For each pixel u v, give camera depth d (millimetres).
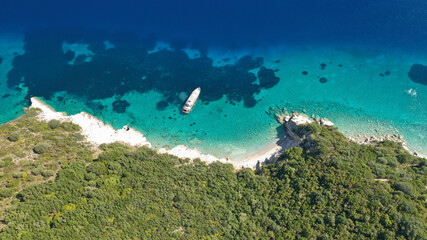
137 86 109938
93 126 96375
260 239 61938
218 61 117062
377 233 57094
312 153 77688
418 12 124188
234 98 104750
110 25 132250
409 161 74750
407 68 108812
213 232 63000
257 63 115250
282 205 68562
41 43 126625
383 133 91938
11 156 77312
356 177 67062
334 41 119188
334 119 96312
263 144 92625
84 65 117375
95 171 73812
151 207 66000
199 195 71688
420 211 58906
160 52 121188
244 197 72000
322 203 65062
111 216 63312
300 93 104500
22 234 56250
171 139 94938
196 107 102688
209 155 89188
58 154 80188
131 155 80062
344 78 107625
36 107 102812
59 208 63406
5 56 122062
